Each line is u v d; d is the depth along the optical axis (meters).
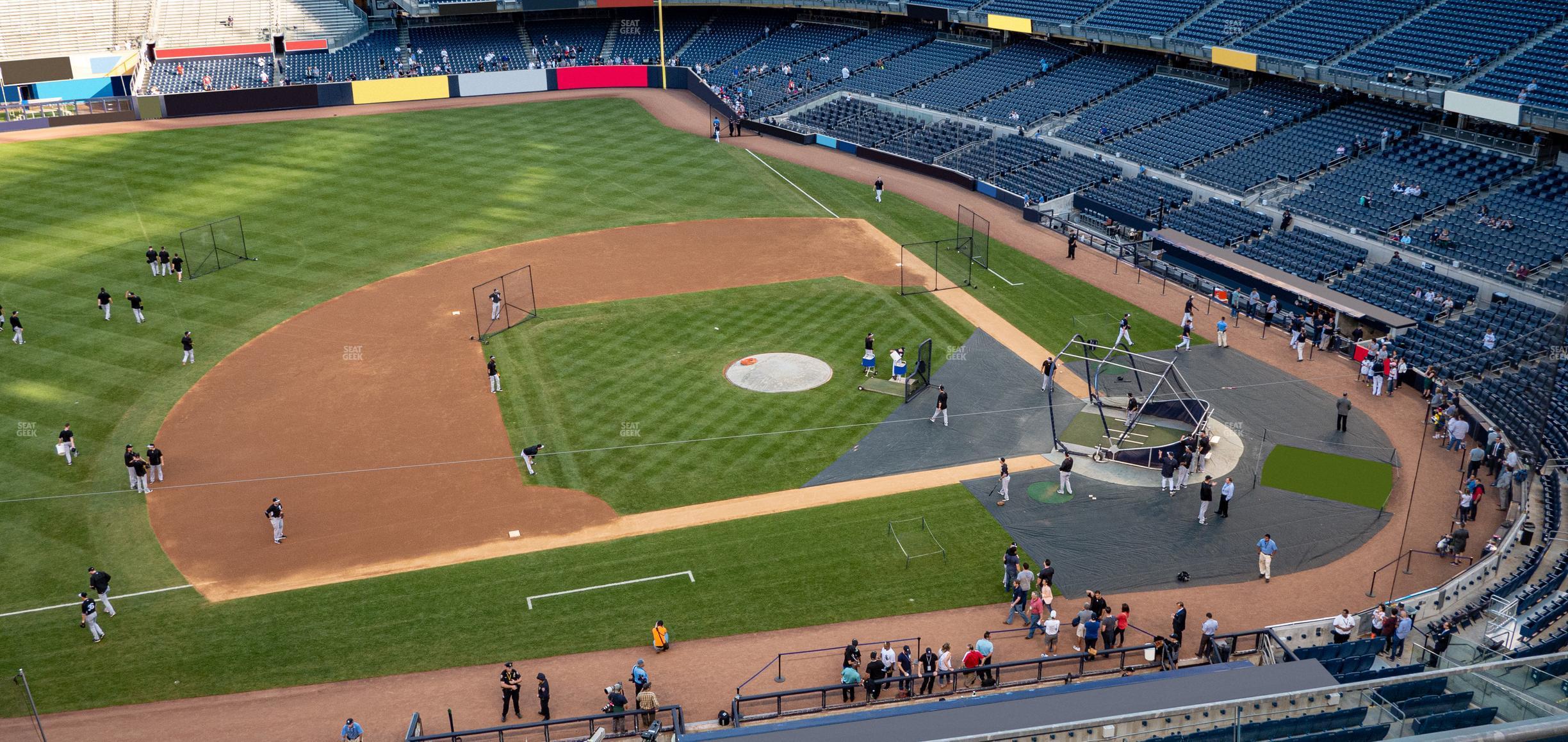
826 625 33.28
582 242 63.34
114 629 33.22
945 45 90.44
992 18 83.19
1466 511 36.72
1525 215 52.44
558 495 39.88
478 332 51.88
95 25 92.62
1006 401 45.91
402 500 39.50
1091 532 37.41
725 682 30.91
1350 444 42.25
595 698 30.41
